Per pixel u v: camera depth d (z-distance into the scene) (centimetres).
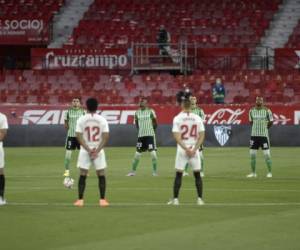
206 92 10169
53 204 4347
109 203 4397
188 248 3066
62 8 11925
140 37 11419
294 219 3772
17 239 3262
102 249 3048
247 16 11812
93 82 10512
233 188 5197
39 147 9156
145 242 3191
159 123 9156
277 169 6644
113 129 9169
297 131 9119
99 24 11675
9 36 11175
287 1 12025
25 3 11938
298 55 10719
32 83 10556
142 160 7506
